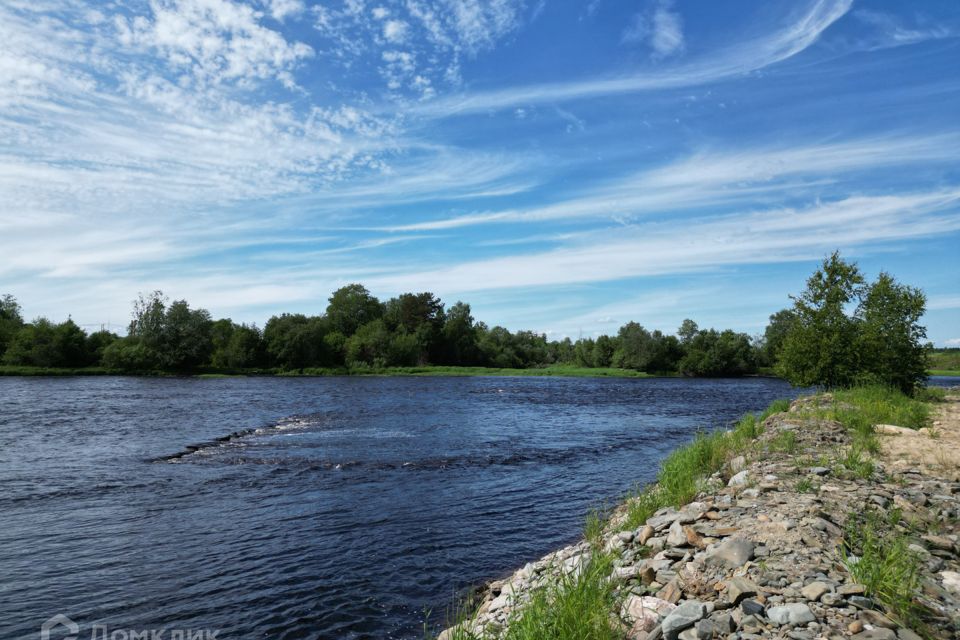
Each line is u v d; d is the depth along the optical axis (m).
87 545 11.47
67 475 17.89
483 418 35.69
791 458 11.63
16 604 8.81
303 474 18.16
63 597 9.06
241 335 101.69
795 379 25.89
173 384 70.06
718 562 6.29
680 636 4.85
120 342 94.81
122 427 29.56
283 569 10.23
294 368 104.88
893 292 24.69
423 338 131.00
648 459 21.62
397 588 9.39
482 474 18.47
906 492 8.76
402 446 23.92
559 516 13.68
